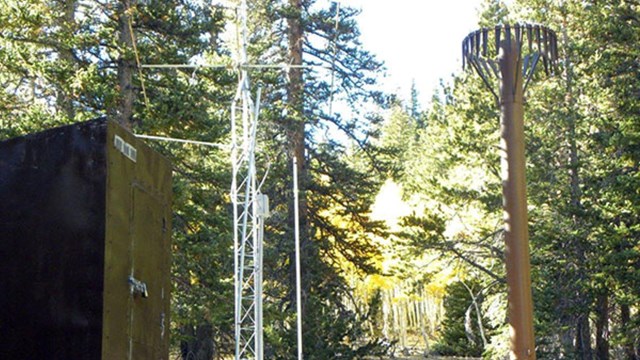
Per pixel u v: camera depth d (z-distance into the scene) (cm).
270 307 2648
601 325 2953
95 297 527
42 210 540
